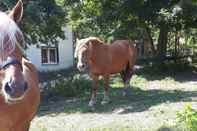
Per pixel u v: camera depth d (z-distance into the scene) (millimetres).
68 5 23141
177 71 21766
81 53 11781
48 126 10203
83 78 17938
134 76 19875
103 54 12453
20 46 4578
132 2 20422
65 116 11430
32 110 5547
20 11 5020
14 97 4242
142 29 23703
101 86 16672
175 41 26656
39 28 15703
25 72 5535
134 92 14875
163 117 10211
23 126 5398
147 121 9961
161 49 23047
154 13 20453
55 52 27844
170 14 19875
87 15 23781
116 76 20297
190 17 19922
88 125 10102
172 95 13680
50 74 24000
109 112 11562
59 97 14977
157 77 19719
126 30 22109
